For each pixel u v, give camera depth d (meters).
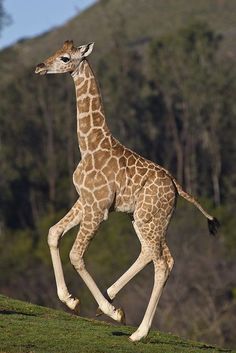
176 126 93.56
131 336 22.52
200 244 64.56
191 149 91.94
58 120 93.75
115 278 62.06
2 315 25.27
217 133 91.94
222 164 92.25
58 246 21.92
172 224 65.38
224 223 73.50
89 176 21.91
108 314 21.78
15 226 89.62
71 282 60.97
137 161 22.17
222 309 57.34
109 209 22.02
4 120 93.12
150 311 22.31
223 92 93.75
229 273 61.25
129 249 64.62
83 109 22.44
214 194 89.31
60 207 88.56
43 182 90.88
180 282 59.62
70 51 22.45
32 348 21.38
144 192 21.97
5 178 90.06
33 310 27.00
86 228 21.86
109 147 22.16
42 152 92.81
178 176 91.88
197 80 93.56
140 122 93.75
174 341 24.67
